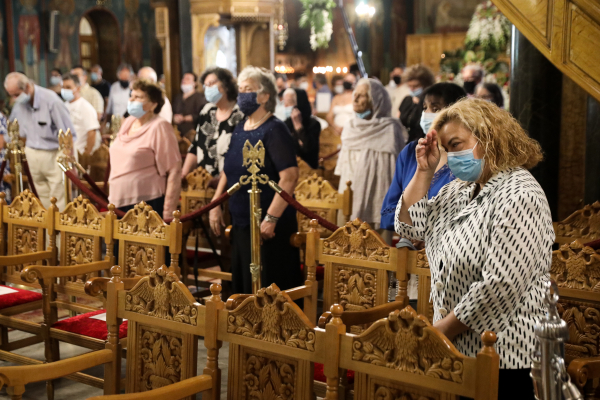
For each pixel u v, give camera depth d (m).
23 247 4.40
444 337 1.79
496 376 1.71
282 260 4.19
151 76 11.96
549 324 1.50
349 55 10.73
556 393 1.48
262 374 2.20
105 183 6.80
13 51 11.59
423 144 2.07
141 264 3.90
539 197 1.84
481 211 1.91
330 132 10.06
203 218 5.36
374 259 3.21
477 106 1.91
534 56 5.24
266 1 10.54
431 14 9.91
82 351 4.32
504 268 1.80
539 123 5.30
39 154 7.40
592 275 2.64
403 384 1.90
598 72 3.89
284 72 10.98
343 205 4.97
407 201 2.15
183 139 11.00
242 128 4.26
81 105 9.72
